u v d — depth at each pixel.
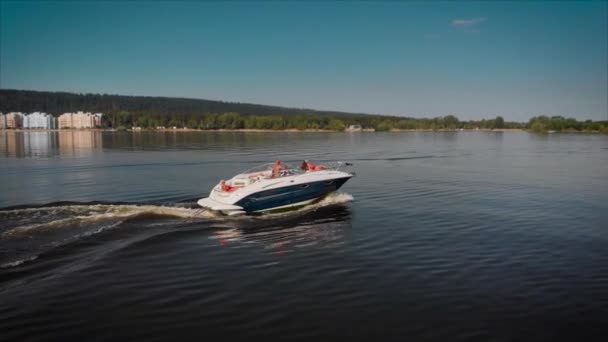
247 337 8.53
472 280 11.21
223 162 39.12
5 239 13.36
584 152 56.66
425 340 8.47
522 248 13.72
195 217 16.56
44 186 24.97
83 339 8.39
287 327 8.90
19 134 131.88
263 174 19.30
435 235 15.08
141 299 10.02
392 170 34.22
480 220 17.14
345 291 10.55
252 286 10.80
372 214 18.05
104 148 58.97
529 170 34.62
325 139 93.69
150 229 14.97
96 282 10.80
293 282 11.06
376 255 13.03
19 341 8.29
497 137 115.31
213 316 9.32
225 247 13.58
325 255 13.01
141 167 34.81
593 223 16.78
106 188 24.19
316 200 19.70
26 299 9.85
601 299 10.18
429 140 93.19
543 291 10.59
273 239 14.48
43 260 11.95
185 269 11.79
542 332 8.78
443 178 29.25
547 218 17.53
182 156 45.50
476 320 9.21
